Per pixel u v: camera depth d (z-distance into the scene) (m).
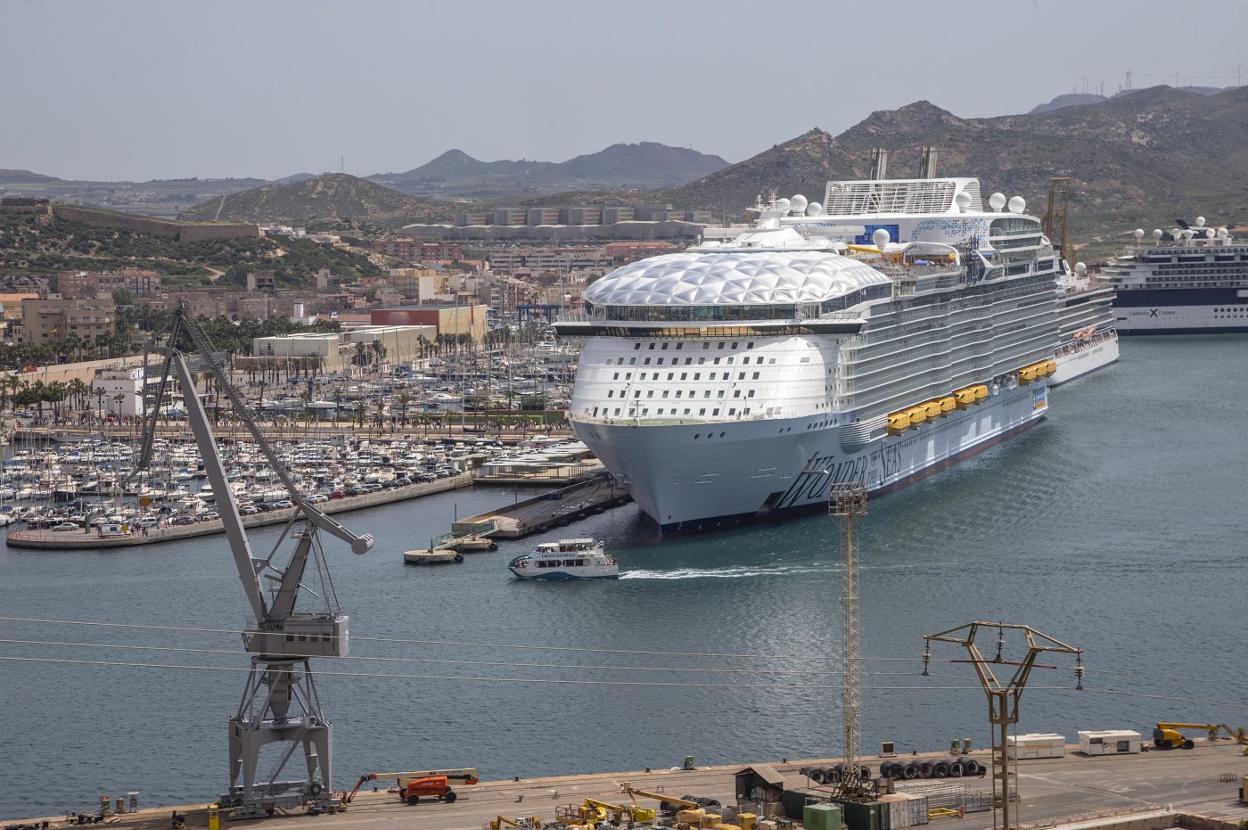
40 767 170.88
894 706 183.50
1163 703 183.12
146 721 184.75
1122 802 143.38
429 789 151.88
